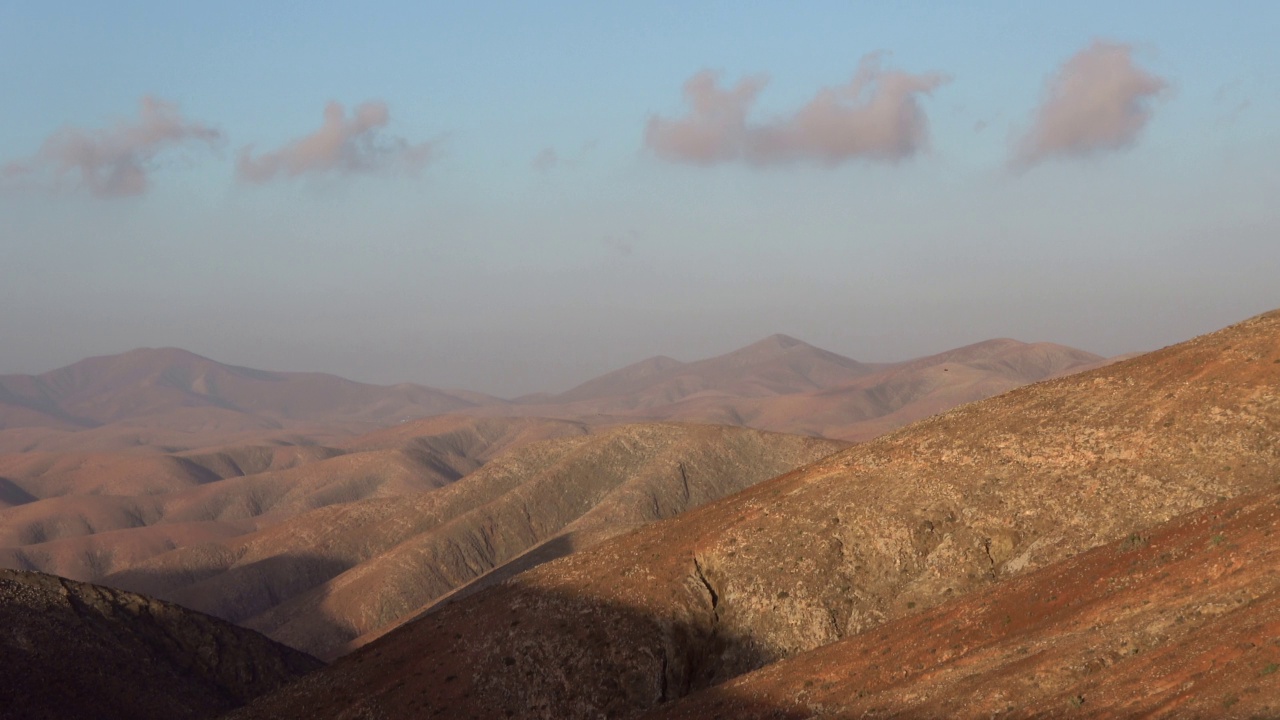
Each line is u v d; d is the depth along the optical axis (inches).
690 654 2492.6
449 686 2508.6
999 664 1652.3
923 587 2365.9
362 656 2768.2
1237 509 1798.7
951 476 2593.5
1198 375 2556.6
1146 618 1558.8
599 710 2395.4
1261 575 1491.1
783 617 2444.6
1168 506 2231.8
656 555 2743.6
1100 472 2395.4
